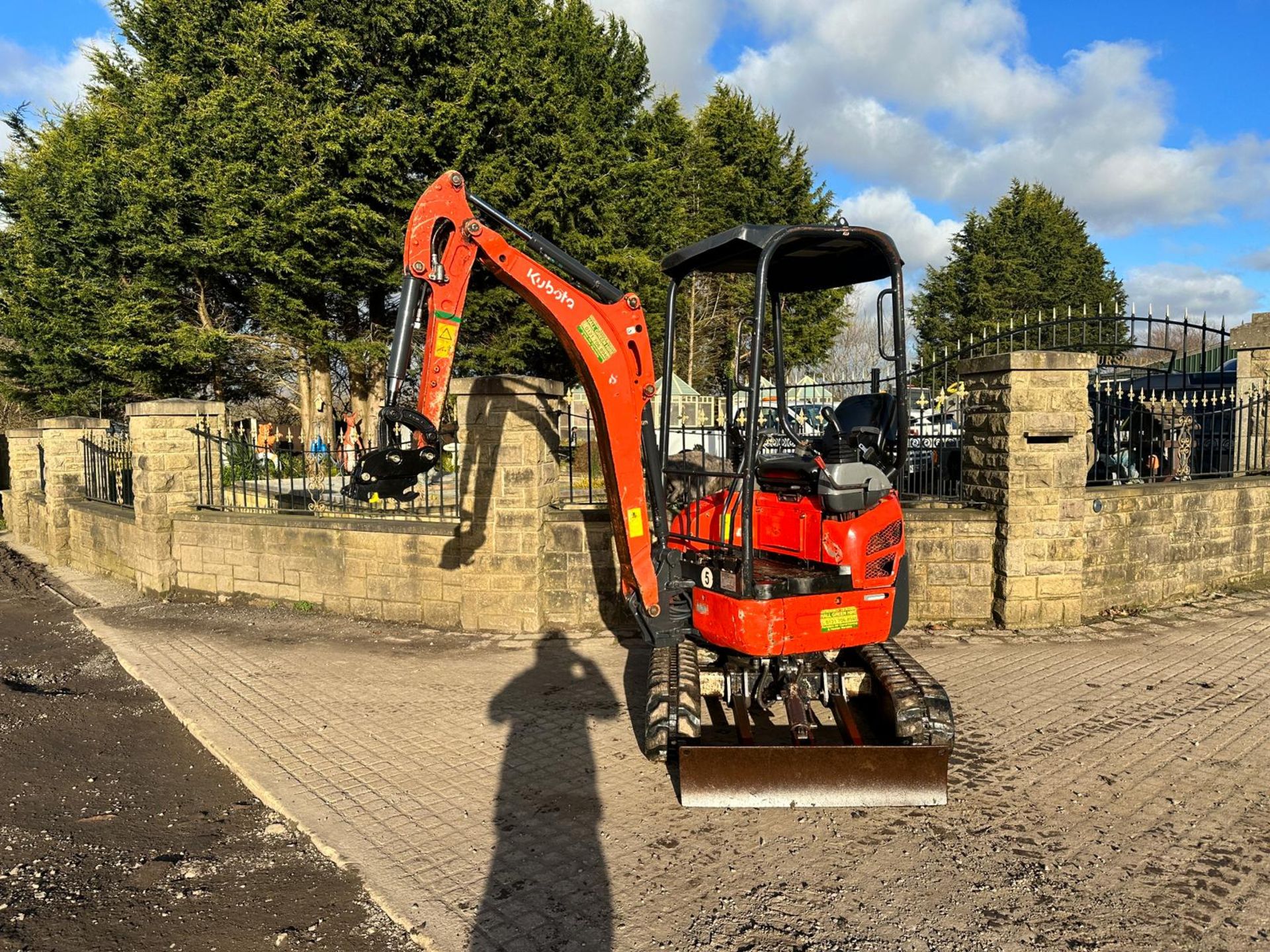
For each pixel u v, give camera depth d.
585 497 9.98
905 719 4.50
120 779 4.99
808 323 29.77
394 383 4.70
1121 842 4.00
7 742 5.50
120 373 22.48
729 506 4.92
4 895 3.71
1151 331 8.57
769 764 4.36
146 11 21.62
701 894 3.63
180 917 3.54
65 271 22.55
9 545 16.27
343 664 7.09
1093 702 5.88
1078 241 45.84
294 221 19.09
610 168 23.19
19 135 25.66
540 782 4.79
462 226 4.87
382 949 3.31
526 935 3.35
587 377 5.14
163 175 19.38
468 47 20.89
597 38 26.92
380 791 4.69
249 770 5.00
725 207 32.78
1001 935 3.30
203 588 9.73
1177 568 8.70
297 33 19.08
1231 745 5.11
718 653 5.42
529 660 7.10
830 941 3.27
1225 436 10.39
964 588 7.91
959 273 41.28
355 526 8.55
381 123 19.27
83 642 8.20
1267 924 3.36
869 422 5.71
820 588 4.59
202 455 10.34
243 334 22.45
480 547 7.94
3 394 25.80
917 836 4.08
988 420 7.89
